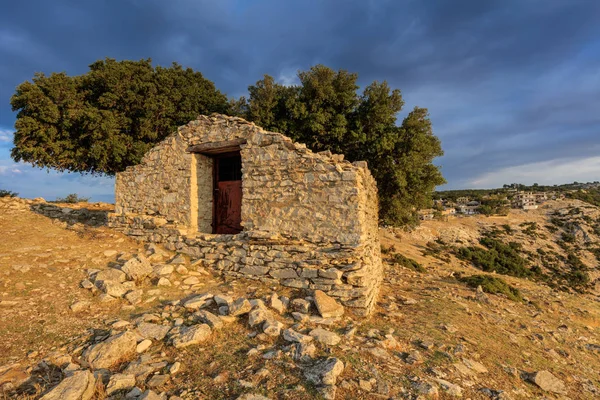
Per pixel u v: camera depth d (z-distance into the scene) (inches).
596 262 1836.9
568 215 2568.9
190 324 218.4
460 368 199.9
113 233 429.7
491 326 313.6
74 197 1017.5
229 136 363.3
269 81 679.1
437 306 344.8
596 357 302.4
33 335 195.2
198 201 401.4
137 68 720.3
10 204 542.6
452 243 1675.7
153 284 293.9
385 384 162.4
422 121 669.9
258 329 215.9
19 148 631.2
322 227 298.2
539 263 1723.7
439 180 711.1
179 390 149.3
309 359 178.9
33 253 330.6
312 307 259.8
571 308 494.9
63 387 136.7
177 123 755.4
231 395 145.7
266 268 308.8
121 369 167.8
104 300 246.5
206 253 353.4
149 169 431.5
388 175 657.6
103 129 639.1
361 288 268.1
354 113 690.2
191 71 810.2
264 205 329.4
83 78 700.0
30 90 616.1
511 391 190.9
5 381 150.0
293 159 319.3
